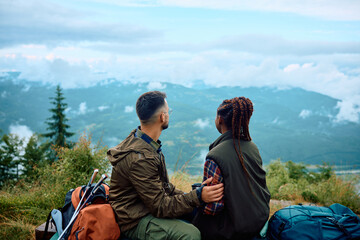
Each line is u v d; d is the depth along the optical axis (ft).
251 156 6.39
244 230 5.98
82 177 14.19
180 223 6.36
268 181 23.47
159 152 6.98
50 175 14.94
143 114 6.66
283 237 6.17
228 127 6.65
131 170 6.28
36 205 13.07
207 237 6.39
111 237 6.31
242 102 6.44
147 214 6.61
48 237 7.47
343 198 18.06
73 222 6.33
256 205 6.15
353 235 5.97
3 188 17.89
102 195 6.89
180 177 15.12
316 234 5.96
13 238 10.35
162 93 6.92
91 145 15.23
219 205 6.04
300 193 20.20
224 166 6.04
